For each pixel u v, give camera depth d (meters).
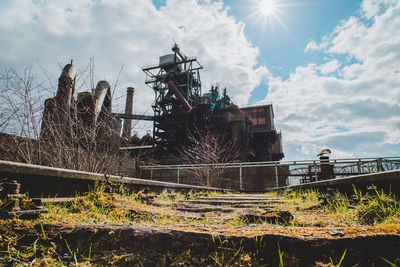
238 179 13.85
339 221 1.98
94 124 5.15
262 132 32.78
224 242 1.03
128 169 12.66
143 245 1.11
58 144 4.50
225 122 26.69
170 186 6.02
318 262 0.89
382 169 9.17
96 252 1.11
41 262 1.06
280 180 12.96
